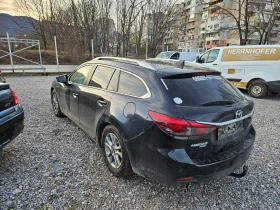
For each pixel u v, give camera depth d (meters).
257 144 3.43
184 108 1.79
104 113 2.43
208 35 43.47
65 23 24.95
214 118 1.78
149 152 1.87
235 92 2.38
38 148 3.03
